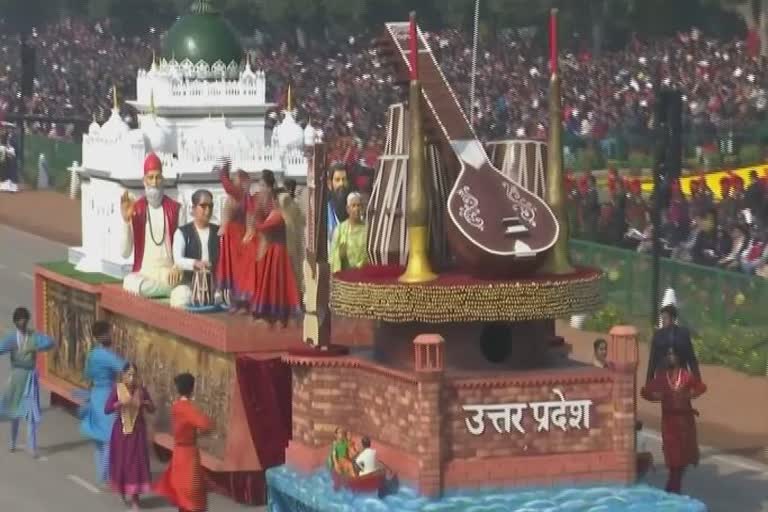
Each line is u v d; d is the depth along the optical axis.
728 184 102.19
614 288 90.12
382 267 48.53
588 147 133.38
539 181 48.41
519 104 157.25
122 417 56.41
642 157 130.12
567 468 46.19
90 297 67.12
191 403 53.50
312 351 49.84
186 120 71.44
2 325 92.69
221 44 73.62
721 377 78.94
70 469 62.59
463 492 45.47
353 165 104.12
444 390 45.44
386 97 172.12
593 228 102.50
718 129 130.75
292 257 57.75
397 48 48.84
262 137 72.75
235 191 57.34
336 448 46.56
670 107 86.56
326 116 165.00
